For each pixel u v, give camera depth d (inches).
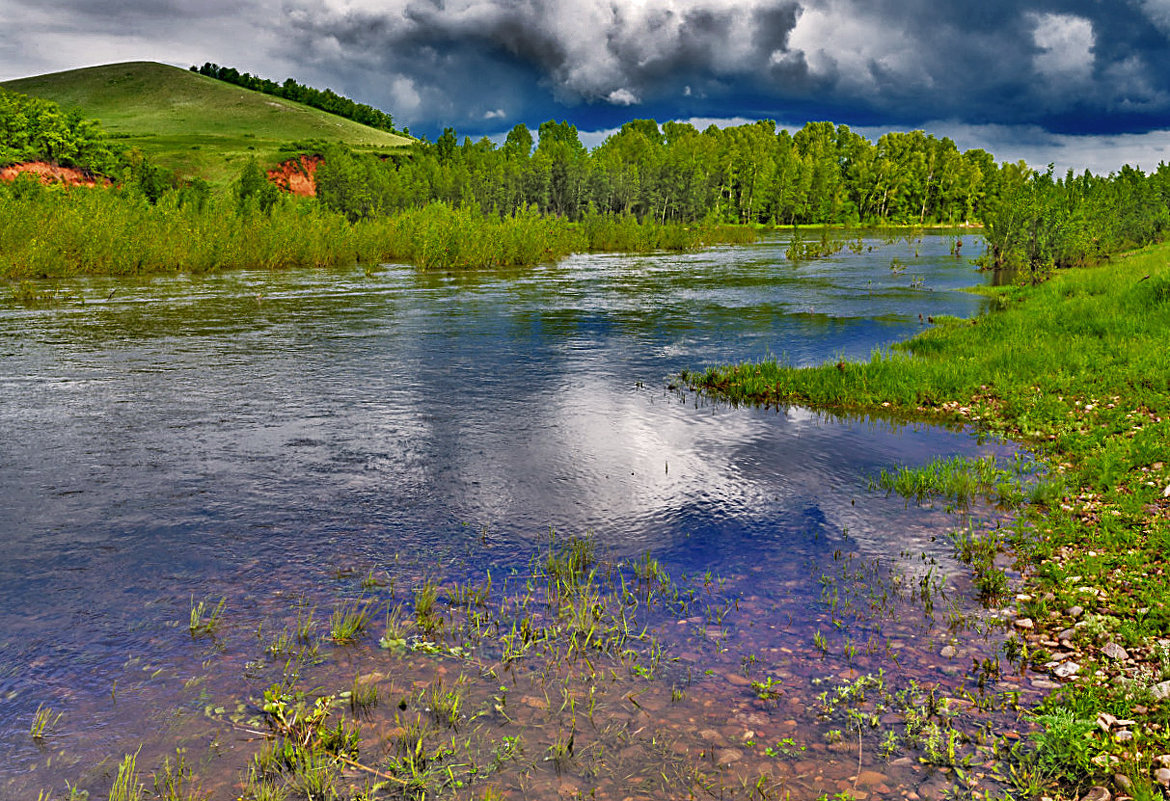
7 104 3481.8
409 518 327.0
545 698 197.6
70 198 1647.4
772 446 442.3
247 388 567.2
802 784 162.7
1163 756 165.0
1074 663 210.5
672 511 339.3
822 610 248.1
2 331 797.2
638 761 171.2
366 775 165.5
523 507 341.7
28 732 180.5
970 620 240.1
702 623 239.6
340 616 240.4
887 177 5605.3
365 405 522.3
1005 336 732.7
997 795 157.9
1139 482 343.3
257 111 7386.8
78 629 230.4
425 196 4461.1
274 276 1438.2
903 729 183.6
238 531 309.7
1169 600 232.2
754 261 1996.8
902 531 316.8
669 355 718.5
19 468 384.2
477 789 161.0
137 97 7445.9
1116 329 689.6
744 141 6230.3
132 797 156.8
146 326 847.7
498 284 1359.5
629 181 4852.4
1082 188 1679.4
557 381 605.0
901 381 569.0
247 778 164.4
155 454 410.0
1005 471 389.7
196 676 205.8
